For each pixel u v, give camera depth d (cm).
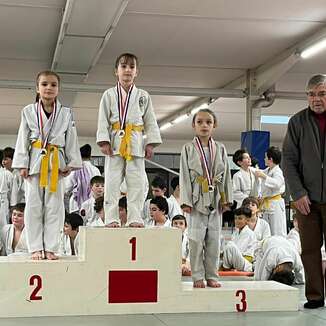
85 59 895
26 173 448
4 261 424
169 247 441
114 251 432
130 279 434
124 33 827
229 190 472
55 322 394
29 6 714
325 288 498
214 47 899
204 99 1285
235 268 685
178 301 440
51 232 454
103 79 1127
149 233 438
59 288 424
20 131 454
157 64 1011
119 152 454
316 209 440
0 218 715
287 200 1175
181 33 827
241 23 779
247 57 957
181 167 470
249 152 1026
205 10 728
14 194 723
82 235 441
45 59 977
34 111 455
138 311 434
